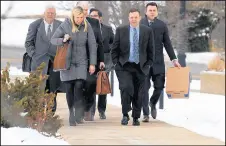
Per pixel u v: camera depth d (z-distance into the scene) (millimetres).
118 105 32125
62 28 23750
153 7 25875
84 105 25047
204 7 82312
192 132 21672
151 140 19656
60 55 23516
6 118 19047
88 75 24828
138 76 23641
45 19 25516
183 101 34156
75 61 23734
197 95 38219
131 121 25438
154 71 25703
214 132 21734
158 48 25859
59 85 25297
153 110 26203
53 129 19812
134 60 23594
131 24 23672
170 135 20891
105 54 27109
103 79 24828
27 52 25500
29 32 25516
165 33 25938
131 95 23641
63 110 29266
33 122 19594
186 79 26016
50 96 20469
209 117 26359
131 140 19625
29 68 25688
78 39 23719
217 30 80312
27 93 19812
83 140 19469
